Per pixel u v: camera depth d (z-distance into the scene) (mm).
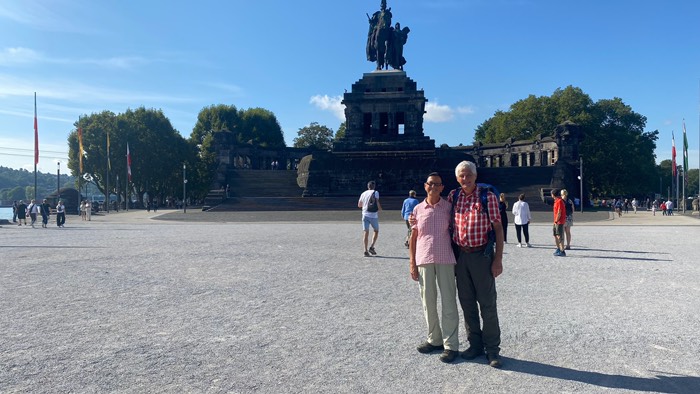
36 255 20422
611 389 6598
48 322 9820
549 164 82625
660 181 149375
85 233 33469
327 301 11773
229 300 11867
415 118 83500
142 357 7773
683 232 33406
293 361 7621
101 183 102000
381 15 88375
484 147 97125
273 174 79500
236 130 120000
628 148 99812
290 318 10172
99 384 6707
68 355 7863
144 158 97562
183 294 12539
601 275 15453
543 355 7926
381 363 7566
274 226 40312
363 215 20562
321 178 72000
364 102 84125
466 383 6809
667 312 10633
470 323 7961
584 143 97438
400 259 19422
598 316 10312
